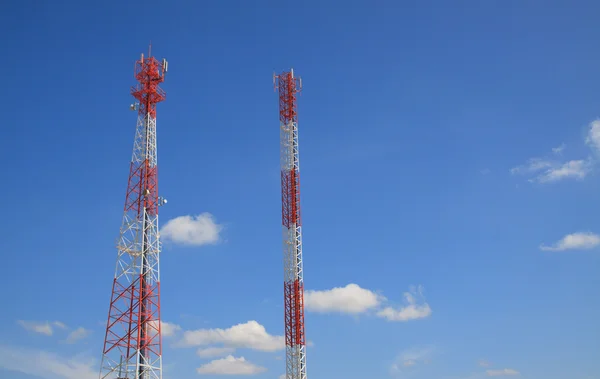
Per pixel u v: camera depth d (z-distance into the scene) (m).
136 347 173.50
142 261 182.25
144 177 192.00
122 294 178.38
